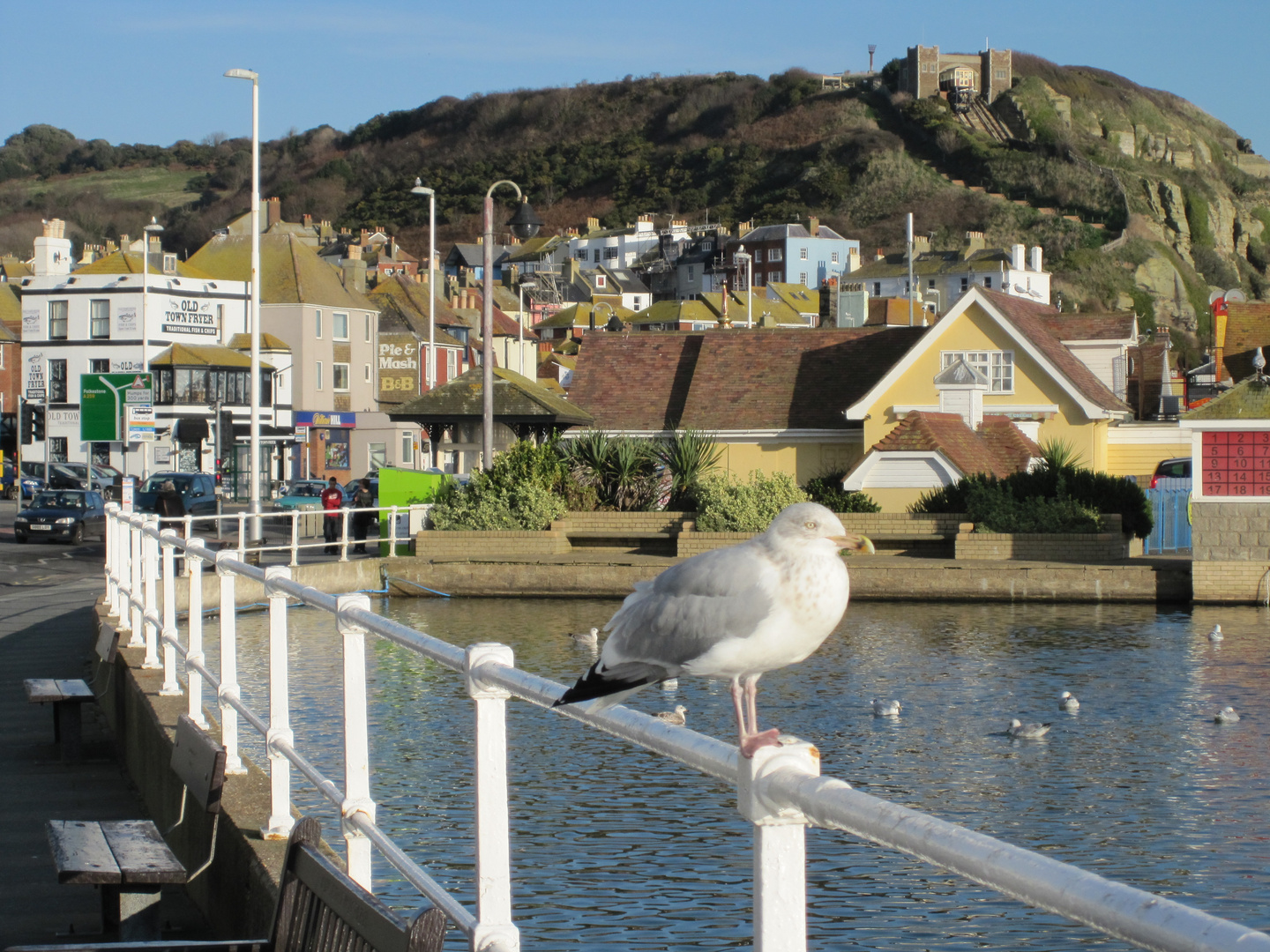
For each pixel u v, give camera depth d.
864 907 11.31
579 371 53.09
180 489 54.66
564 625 29.30
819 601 3.40
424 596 35.56
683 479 40.09
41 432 54.34
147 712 11.54
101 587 33.56
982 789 14.96
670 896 11.33
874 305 105.88
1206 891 11.54
